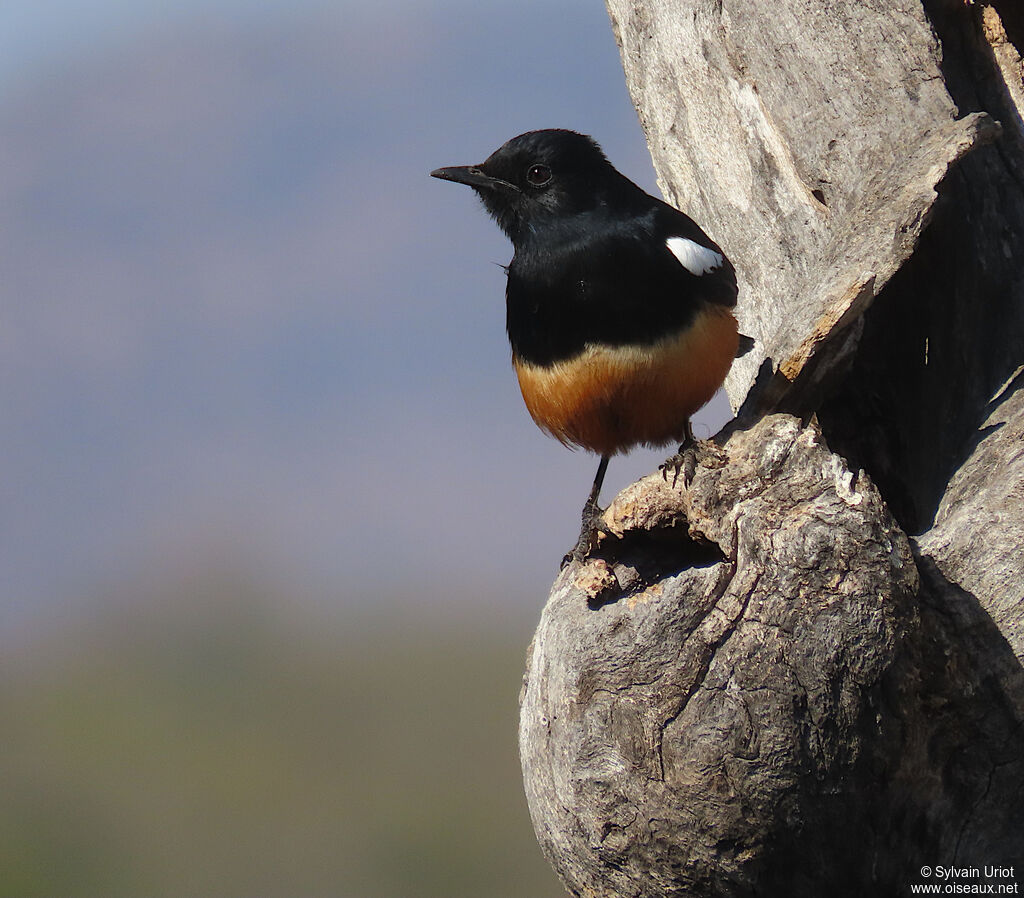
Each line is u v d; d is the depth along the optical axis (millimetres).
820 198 12594
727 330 11578
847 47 12328
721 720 9266
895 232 10922
